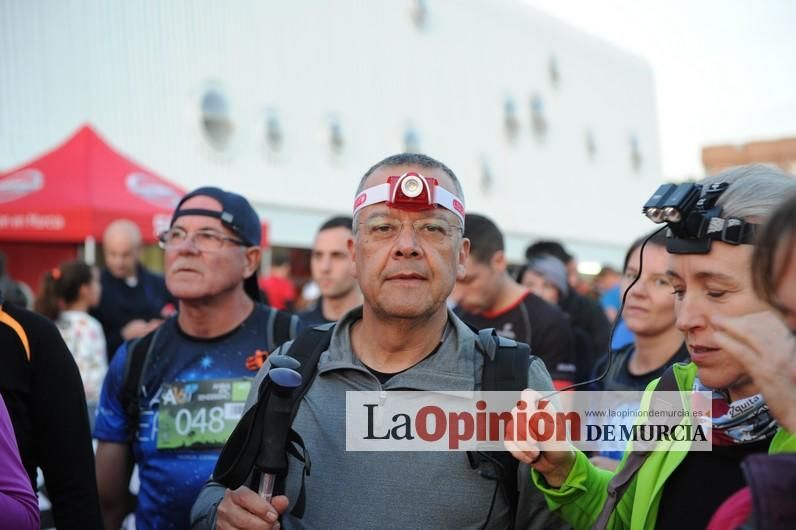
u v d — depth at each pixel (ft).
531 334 12.24
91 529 7.14
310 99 58.95
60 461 7.12
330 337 6.43
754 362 3.97
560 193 90.33
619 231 100.48
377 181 6.07
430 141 71.82
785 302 3.61
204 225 8.73
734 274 4.36
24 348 7.04
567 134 94.99
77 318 15.62
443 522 5.61
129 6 45.96
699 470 4.90
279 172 54.54
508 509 5.73
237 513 5.40
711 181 4.72
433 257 5.90
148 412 8.57
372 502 5.69
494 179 79.61
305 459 5.58
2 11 39.01
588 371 14.82
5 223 22.77
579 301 17.95
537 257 17.85
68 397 7.23
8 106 38.32
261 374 6.52
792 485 3.55
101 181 23.06
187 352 8.74
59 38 41.52
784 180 4.45
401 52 70.59
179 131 47.62
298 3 59.72
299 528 5.83
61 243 24.90
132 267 19.61
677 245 4.60
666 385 5.25
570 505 5.49
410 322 5.97
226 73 52.03
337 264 13.93
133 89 45.21
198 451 8.38
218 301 8.82
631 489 5.31
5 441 5.83
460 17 80.28
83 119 41.83
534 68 91.56
